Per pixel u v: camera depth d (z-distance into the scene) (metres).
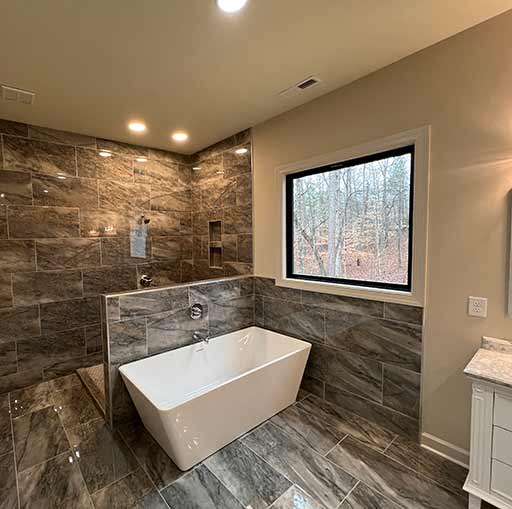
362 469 1.86
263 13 1.54
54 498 1.67
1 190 2.79
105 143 3.40
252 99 2.52
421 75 1.93
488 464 1.49
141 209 3.69
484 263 1.76
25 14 1.49
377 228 2.33
